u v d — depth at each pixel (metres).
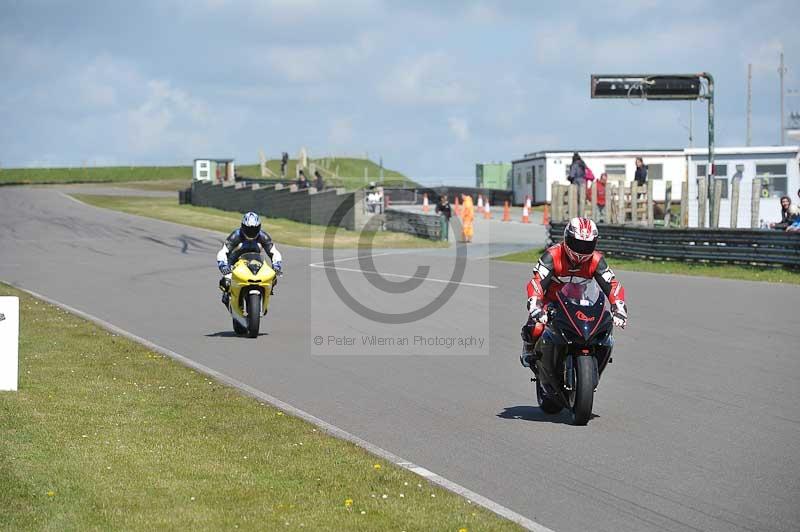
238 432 30.52
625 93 102.69
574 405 32.16
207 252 120.44
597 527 21.98
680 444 29.84
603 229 101.62
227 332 56.91
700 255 88.50
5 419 31.09
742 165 125.88
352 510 22.44
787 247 80.44
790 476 26.19
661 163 194.75
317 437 29.88
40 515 21.42
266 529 20.97
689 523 22.27
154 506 22.38
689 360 45.12
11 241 136.75
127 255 116.31
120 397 36.00
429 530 21.09
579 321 31.44
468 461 27.95
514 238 137.88
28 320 59.38
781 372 41.84
